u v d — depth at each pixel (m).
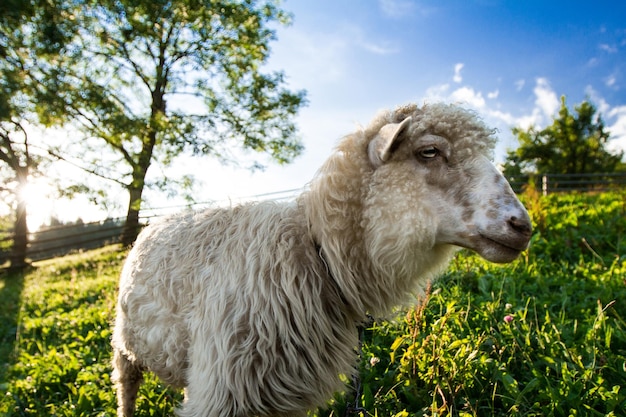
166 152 5.43
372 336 1.09
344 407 0.87
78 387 1.19
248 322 0.66
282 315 0.65
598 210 2.39
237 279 0.68
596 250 1.72
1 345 1.73
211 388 0.66
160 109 5.68
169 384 0.83
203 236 0.77
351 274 0.67
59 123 4.90
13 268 4.72
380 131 0.66
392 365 0.98
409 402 0.83
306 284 0.67
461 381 0.83
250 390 0.65
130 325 0.85
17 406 1.11
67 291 2.65
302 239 0.69
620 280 1.29
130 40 5.07
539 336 0.97
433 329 0.94
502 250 0.60
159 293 0.76
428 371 0.86
